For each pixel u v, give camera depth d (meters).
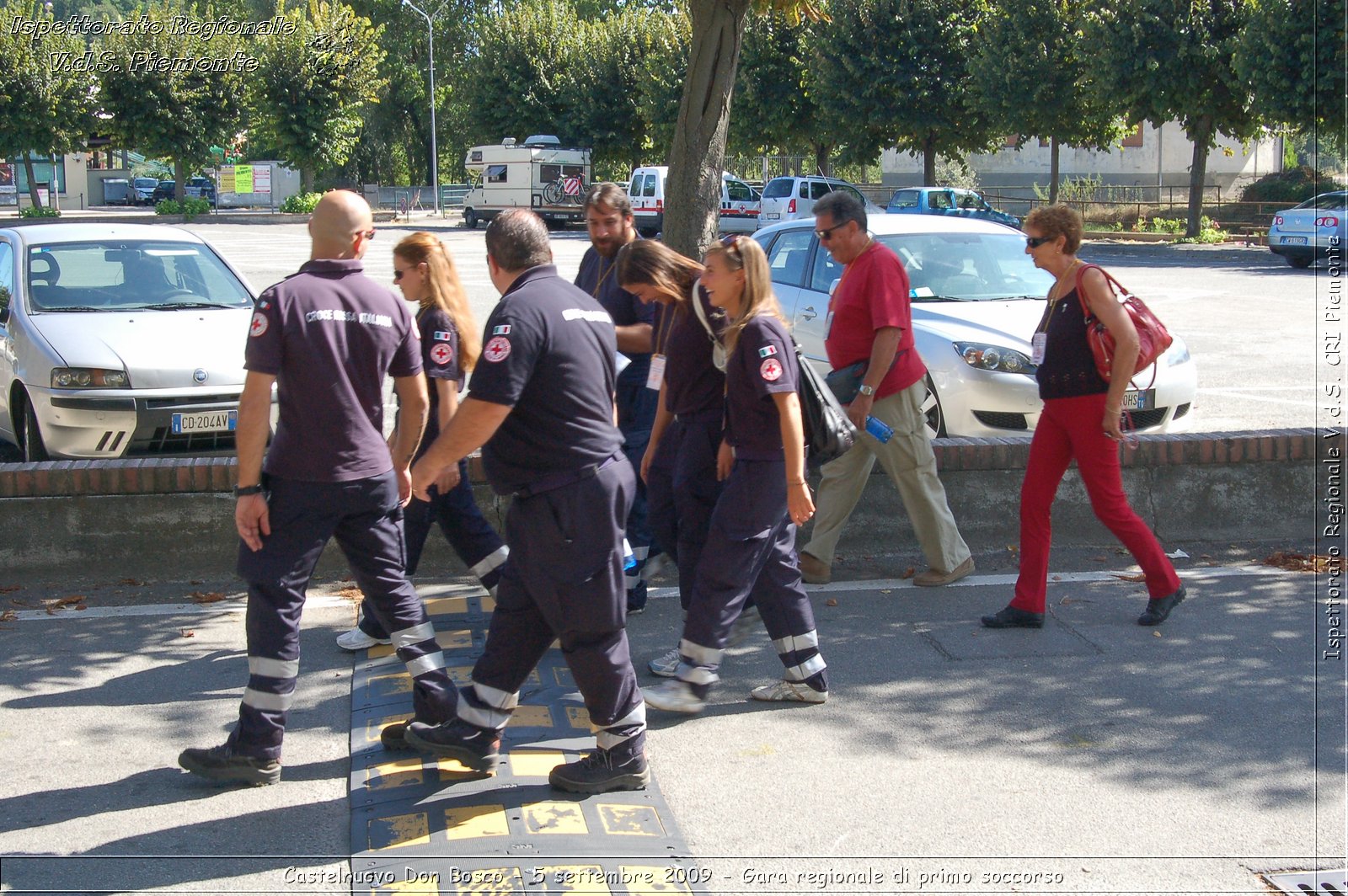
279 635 3.92
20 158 50.03
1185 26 30.31
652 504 5.10
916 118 36.91
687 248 7.59
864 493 6.64
